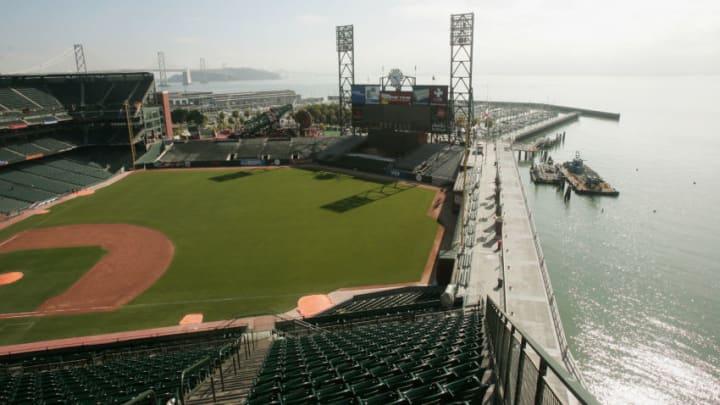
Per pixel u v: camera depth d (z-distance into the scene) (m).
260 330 29.61
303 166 87.25
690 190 79.88
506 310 32.72
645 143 133.00
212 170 85.31
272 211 58.59
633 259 51.59
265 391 11.68
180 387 13.10
